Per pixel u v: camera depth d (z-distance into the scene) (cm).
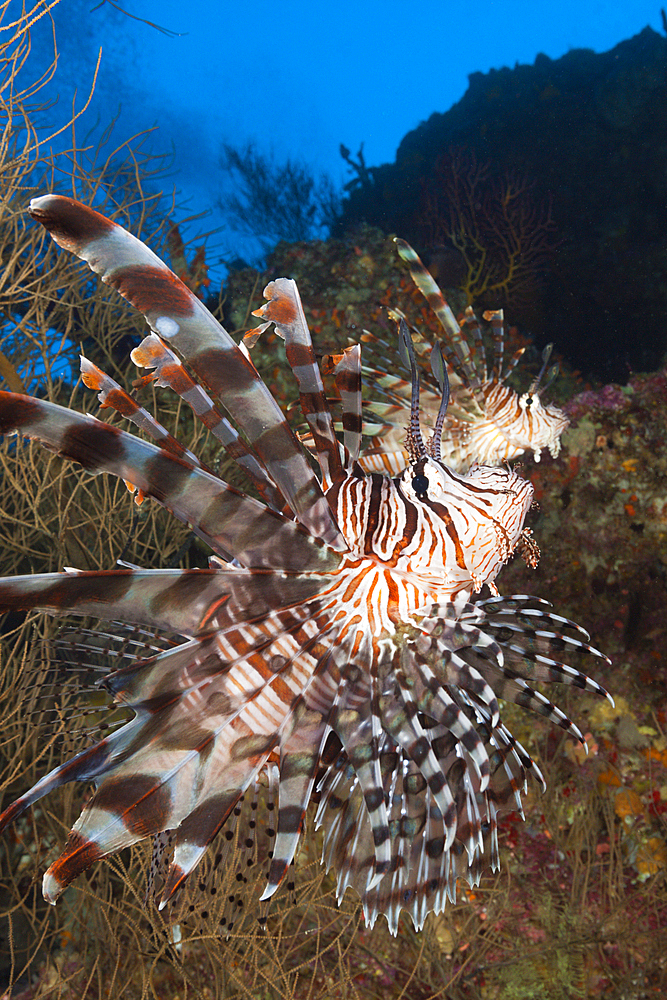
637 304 882
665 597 424
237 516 117
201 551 450
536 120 1049
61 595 109
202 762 122
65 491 393
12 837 302
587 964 287
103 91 2617
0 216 344
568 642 154
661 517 443
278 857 123
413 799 152
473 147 1091
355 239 650
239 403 115
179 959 252
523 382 690
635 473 456
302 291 618
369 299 605
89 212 99
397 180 1218
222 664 124
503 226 877
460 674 130
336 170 4159
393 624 132
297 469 119
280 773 126
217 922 207
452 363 321
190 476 112
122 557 382
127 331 469
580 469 466
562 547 457
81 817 114
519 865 325
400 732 131
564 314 913
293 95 4256
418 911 154
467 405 318
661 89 955
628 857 330
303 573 126
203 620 122
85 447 105
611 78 1006
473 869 159
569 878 318
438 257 860
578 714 388
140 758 119
